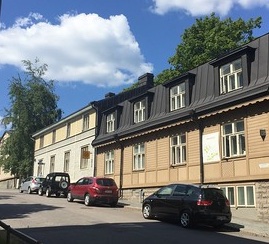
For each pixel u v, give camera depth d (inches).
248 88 707.4
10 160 2075.5
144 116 1064.2
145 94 1059.9
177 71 1552.7
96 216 668.7
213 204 574.2
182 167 865.5
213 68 831.7
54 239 445.1
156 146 973.2
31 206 823.1
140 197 1002.7
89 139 1338.6
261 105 687.1
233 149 742.5
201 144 816.3
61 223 574.9
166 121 917.2
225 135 763.4
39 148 1878.7
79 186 937.5
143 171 1011.3
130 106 1142.3
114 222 598.9
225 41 1453.0
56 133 1674.5
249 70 729.6
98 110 1325.0
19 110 2105.1
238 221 642.8
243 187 705.0
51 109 2196.1
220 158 761.0
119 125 1190.9
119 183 1111.6
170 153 913.5
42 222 582.9
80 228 529.7
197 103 850.1
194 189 593.9
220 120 776.3
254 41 743.7
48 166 1706.4
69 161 1487.5
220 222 575.8
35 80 2187.5
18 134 2076.8
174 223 631.2
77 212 722.8
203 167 802.2
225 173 745.0
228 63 788.6
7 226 246.5
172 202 617.3
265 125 675.4
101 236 470.9
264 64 703.7
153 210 655.8
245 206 695.7
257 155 682.2
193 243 448.1
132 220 637.3
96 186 881.5
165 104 977.5
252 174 686.5
